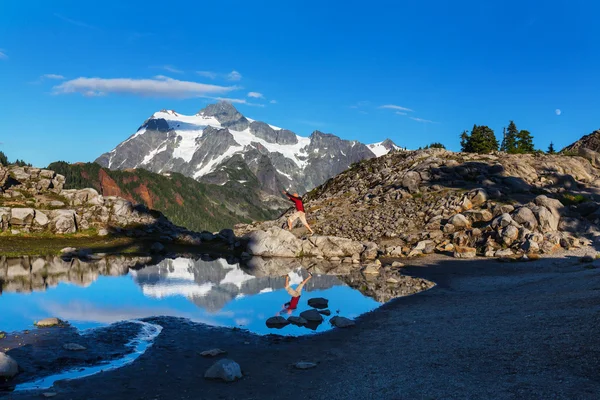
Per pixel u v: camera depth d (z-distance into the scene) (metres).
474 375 11.50
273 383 12.66
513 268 34.78
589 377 10.18
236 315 21.69
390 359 14.18
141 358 14.93
